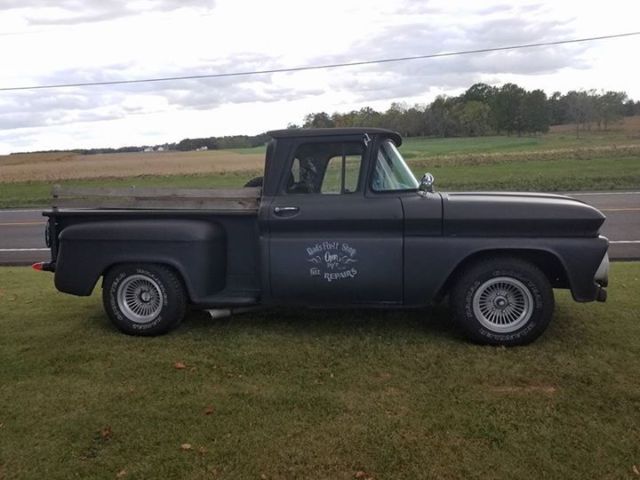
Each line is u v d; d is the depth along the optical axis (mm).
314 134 4953
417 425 3564
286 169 5004
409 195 4895
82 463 3250
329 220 4848
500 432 3463
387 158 4992
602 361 4445
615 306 5832
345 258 4859
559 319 5457
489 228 4758
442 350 4746
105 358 4742
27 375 4438
